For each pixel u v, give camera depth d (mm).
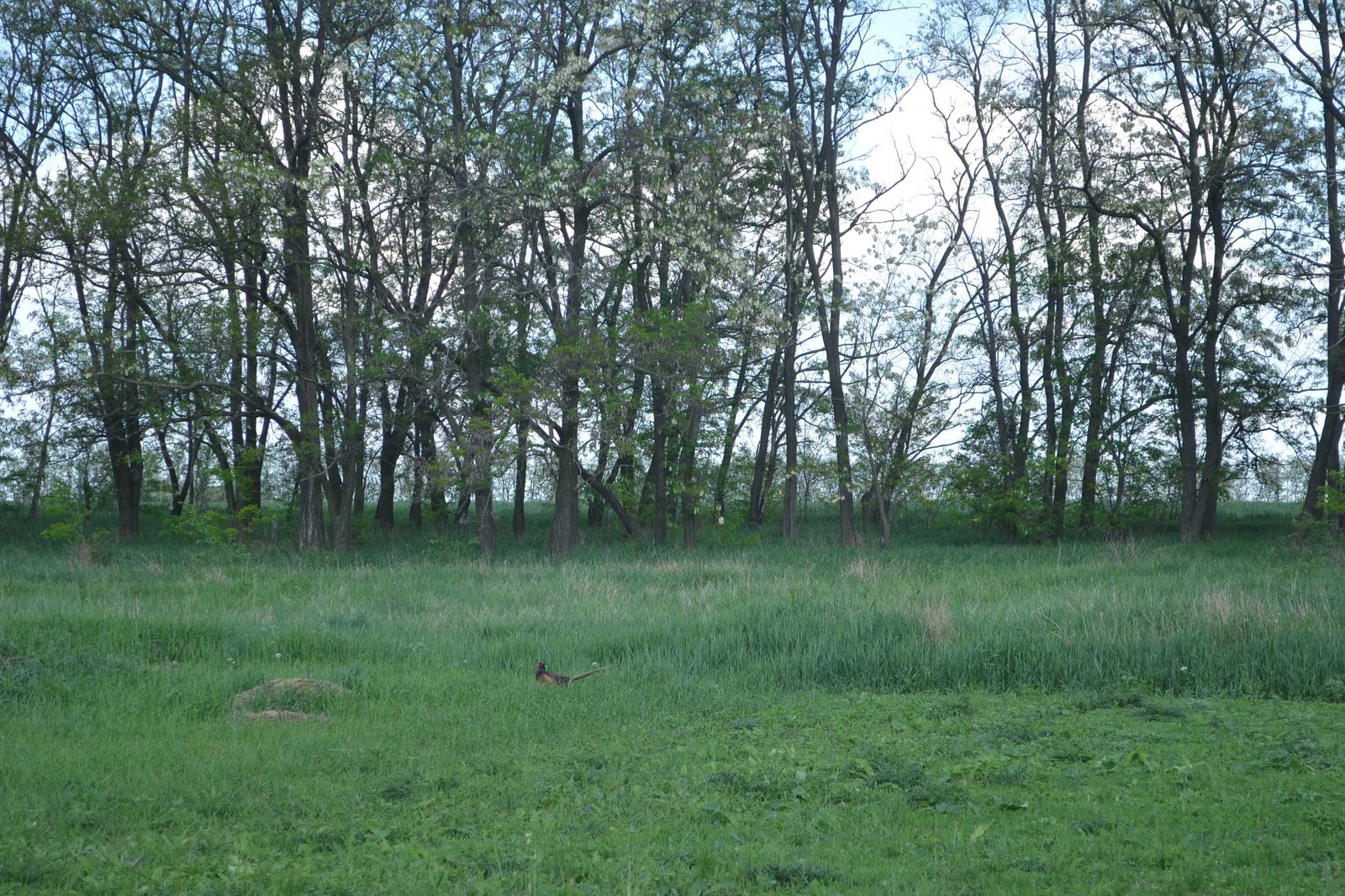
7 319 31234
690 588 20734
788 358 33500
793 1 32844
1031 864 6184
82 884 5914
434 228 29875
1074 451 33438
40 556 28094
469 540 31953
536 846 6535
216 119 26688
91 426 33375
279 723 10484
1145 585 19516
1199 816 7152
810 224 32781
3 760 8742
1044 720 10977
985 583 20719
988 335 35531
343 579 22453
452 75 28812
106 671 12758
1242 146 28688
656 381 29938
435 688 12203
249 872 5980
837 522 41969
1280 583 18844
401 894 5699
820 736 10188
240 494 30828
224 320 28109
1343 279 28484
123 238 26938
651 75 30000
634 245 29500
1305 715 10828
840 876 6027
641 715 11117
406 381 30188
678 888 5859
